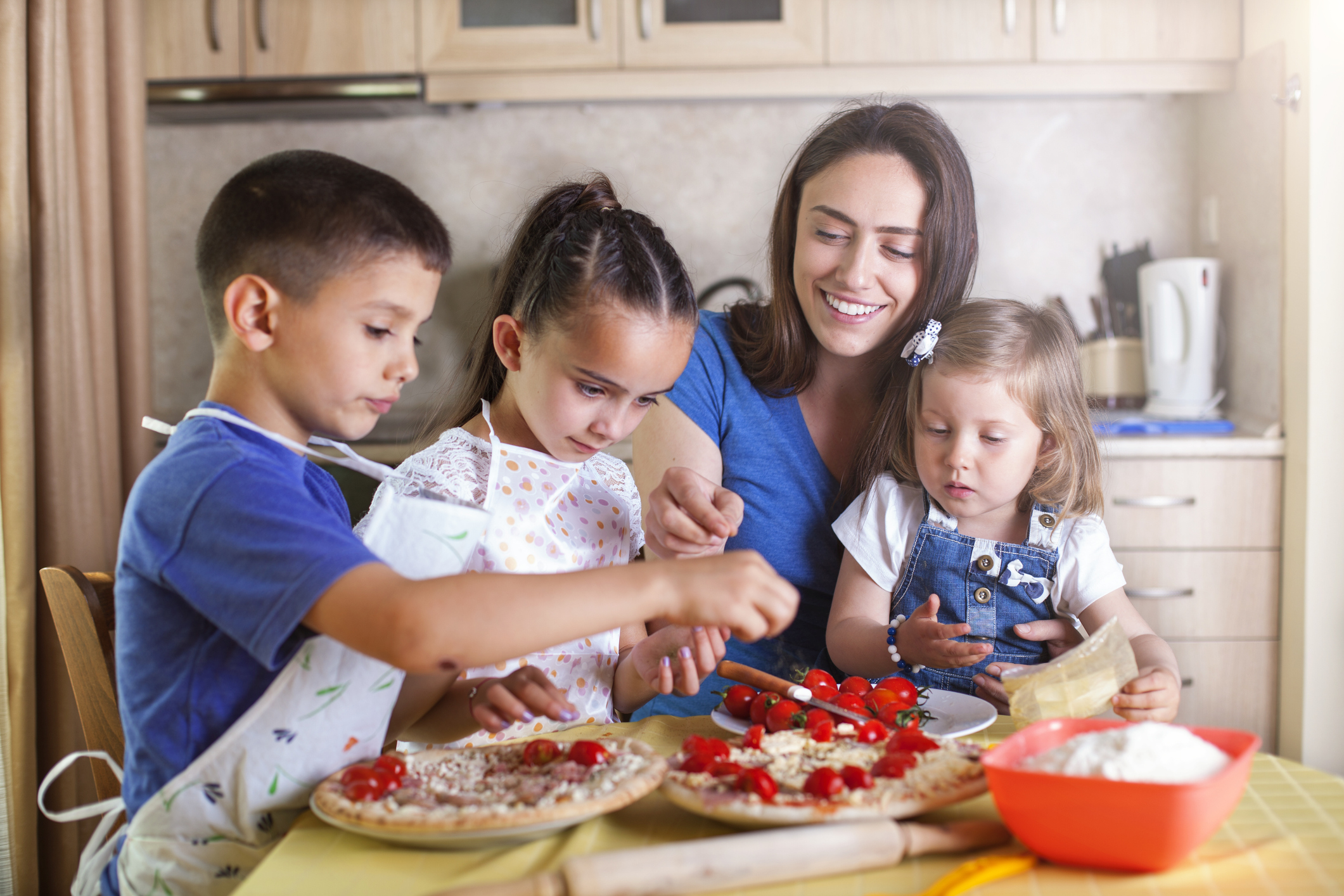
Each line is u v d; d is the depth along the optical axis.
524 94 2.62
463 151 2.90
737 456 1.33
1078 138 2.85
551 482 1.11
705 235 2.92
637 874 0.56
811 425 1.33
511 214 2.89
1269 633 2.32
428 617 0.63
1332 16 2.18
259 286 0.74
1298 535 2.25
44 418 1.89
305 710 0.73
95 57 2.05
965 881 0.59
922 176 1.22
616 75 2.61
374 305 0.76
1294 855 0.63
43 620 1.90
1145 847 0.59
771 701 0.86
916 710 0.88
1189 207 2.83
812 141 1.29
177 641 0.73
